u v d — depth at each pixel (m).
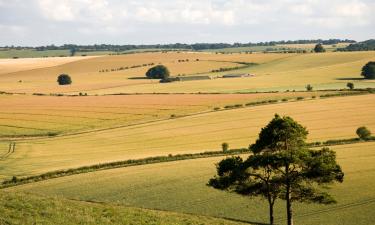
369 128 87.69
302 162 41.53
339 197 48.22
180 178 58.34
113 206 32.69
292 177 42.44
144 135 96.44
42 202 29.53
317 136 82.50
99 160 73.56
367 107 107.00
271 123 42.84
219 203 48.31
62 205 29.81
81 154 81.88
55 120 113.94
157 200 49.81
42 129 105.31
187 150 79.19
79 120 112.81
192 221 31.14
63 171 65.00
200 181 56.62
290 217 41.47
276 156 41.16
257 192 44.06
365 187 51.00
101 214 29.06
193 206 47.47
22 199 29.50
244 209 46.34
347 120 95.81
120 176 61.00
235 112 111.56
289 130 42.09
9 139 97.56
